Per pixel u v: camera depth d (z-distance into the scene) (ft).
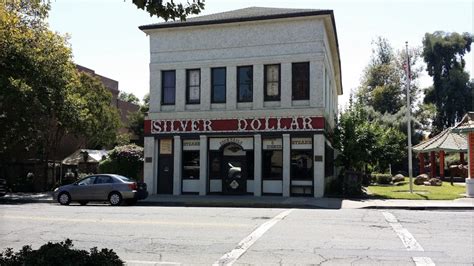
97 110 125.29
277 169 82.23
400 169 175.52
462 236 38.29
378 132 88.79
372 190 94.79
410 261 29.14
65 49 98.48
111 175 73.82
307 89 81.35
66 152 148.36
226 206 70.95
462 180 133.28
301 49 81.71
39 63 91.86
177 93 87.76
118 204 71.87
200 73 87.10
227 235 39.06
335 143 86.58
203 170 85.35
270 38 83.46
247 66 84.99
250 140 84.02
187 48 87.81
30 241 37.37
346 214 54.24
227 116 84.43
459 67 210.79
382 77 224.74
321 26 81.25
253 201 71.87
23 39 89.76
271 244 34.96
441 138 128.98
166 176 88.02
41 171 110.73
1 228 43.86
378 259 29.71
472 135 80.48
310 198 76.84
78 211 58.44
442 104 207.31
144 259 30.30
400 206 64.44
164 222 46.80
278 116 81.82
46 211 58.49
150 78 89.51
